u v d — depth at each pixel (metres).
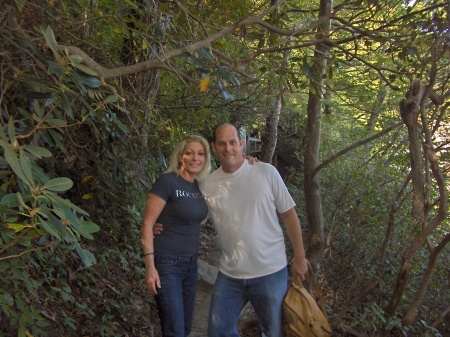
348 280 5.18
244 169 3.38
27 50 2.52
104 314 4.42
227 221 3.35
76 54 2.25
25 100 2.93
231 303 3.38
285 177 12.55
